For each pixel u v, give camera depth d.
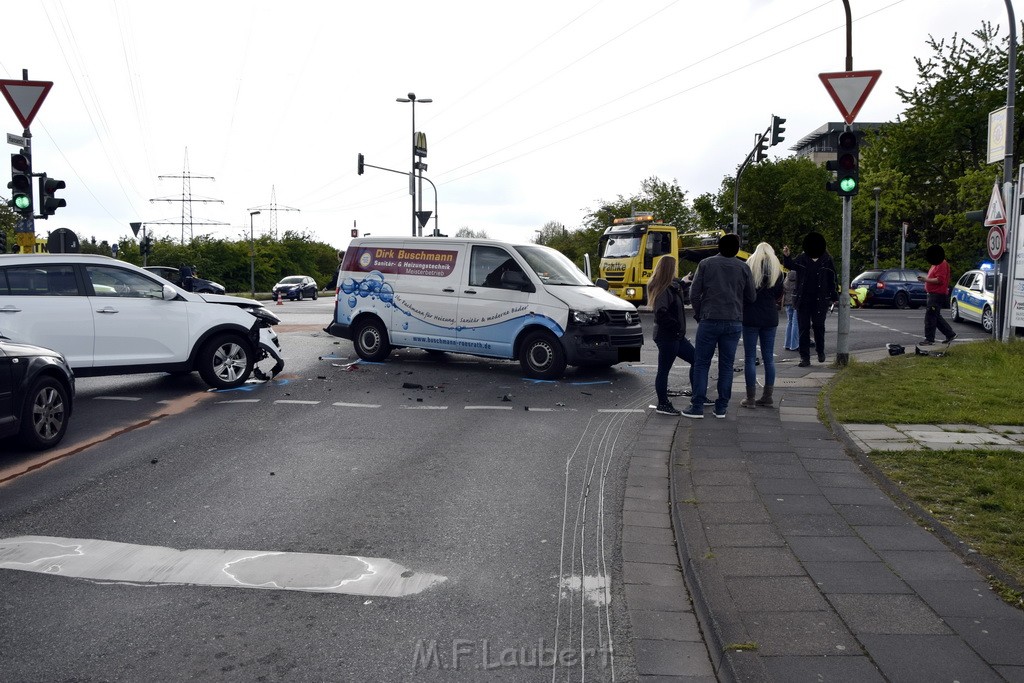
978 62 44.16
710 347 8.89
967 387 10.23
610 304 12.33
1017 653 3.47
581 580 4.61
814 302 13.22
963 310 21.88
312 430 8.54
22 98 13.17
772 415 9.06
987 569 4.38
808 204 38.25
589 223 56.75
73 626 3.99
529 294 12.41
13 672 3.54
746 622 3.81
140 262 64.94
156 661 3.65
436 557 4.95
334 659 3.68
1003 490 5.73
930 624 3.76
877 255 46.94
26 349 7.47
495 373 12.85
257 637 3.89
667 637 3.90
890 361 13.17
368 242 14.23
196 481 6.55
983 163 45.25
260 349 11.60
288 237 89.88
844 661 3.43
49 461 7.18
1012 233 14.88
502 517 5.72
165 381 11.88
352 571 4.72
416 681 3.49
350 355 14.98
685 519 5.37
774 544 4.87
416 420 9.12
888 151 49.50
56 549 5.03
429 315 13.33
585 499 6.16
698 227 48.53
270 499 6.09
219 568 4.74
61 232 17.25
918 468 6.43
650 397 10.68
